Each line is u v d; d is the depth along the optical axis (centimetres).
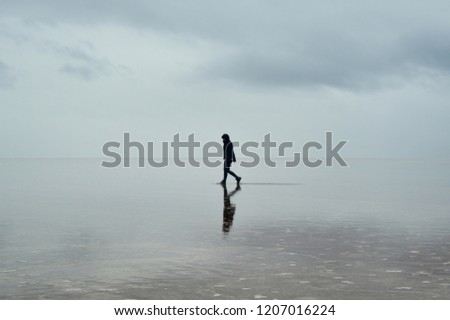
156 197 1780
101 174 3900
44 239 895
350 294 555
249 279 612
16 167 5906
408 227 1054
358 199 1716
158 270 657
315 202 1603
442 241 882
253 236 937
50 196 1800
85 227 1043
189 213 1298
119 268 668
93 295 550
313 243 861
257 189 2238
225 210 1368
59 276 625
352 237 926
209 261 712
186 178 3309
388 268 671
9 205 1474
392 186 2486
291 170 5291
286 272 647
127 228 1032
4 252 776
